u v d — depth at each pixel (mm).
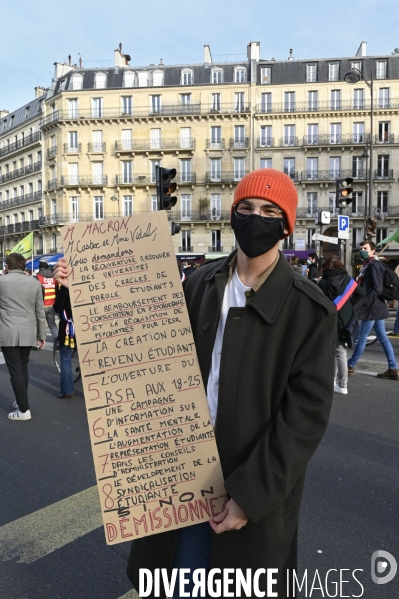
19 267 5422
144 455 1669
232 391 1576
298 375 1538
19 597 2457
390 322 14344
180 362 1688
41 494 3576
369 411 5445
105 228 1795
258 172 1645
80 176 44688
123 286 1753
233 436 1576
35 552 2846
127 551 2855
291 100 42312
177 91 43188
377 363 8109
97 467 1669
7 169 56188
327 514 3205
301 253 40656
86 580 2586
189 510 1639
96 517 3240
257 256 1597
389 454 4211
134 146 43688
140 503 1661
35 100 52000
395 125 41250
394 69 41812
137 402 1687
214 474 1621
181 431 1655
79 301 1751
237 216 1621
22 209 52875
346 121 41844
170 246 1762
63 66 50469
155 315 1726
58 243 46344
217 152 42844
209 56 45656
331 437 4637
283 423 1500
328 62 42594
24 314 5281
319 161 42062
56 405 5922
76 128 44656
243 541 1561
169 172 9703
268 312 1561
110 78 45062
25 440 4711
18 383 5309
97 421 1686
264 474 1450
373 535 2957
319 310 1545
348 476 3779
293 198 1630
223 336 1612
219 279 1699
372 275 6832
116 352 1714
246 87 42469
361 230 41906
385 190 41438
